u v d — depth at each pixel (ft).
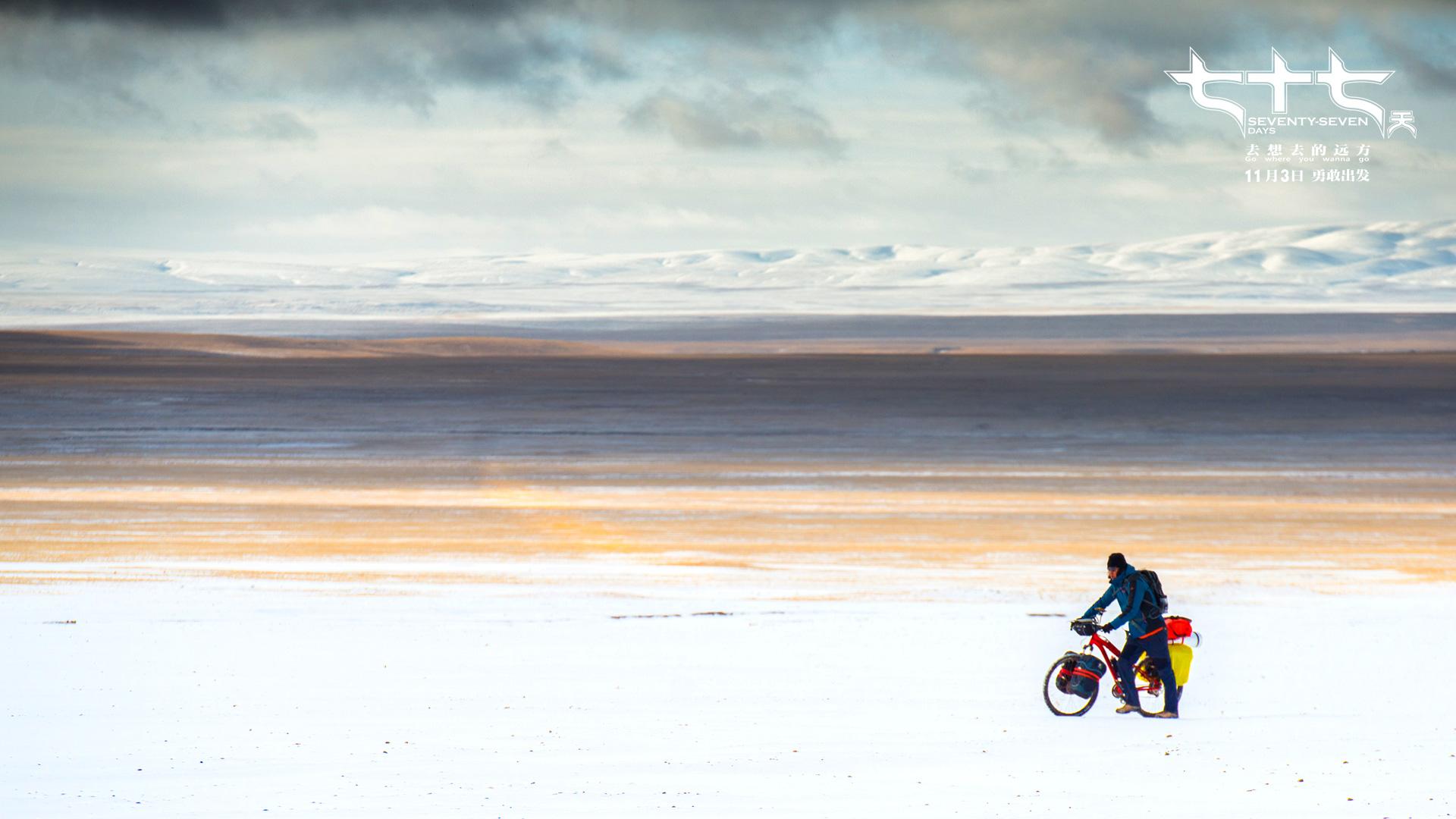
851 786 97.60
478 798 94.94
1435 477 427.33
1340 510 355.77
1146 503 368.27
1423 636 177.37
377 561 271.90
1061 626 185.88
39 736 115.44
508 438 529.45
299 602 215.10
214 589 232.73
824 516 342.85
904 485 406.41
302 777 100.94
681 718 123.44
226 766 104.53
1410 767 103.24
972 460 470.80
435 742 113.29
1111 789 96.43
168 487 400.47
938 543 298.97
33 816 90.63
